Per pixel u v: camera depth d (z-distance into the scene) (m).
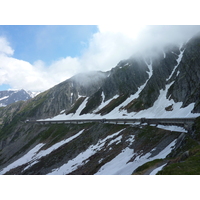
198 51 96.38
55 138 121.56
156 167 29.28
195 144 33.19
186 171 20.06
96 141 84.81
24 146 134.12
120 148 62.56
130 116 106.31
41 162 86.62
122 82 169.38
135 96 136.62
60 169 68.69
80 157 72.88
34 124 175.00
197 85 80.00
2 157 134.50
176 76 112.12
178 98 89.56
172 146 43.41
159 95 111.50
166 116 79.81
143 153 49.03
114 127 89.44
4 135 192.00
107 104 154.62
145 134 63.53
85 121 126.69
